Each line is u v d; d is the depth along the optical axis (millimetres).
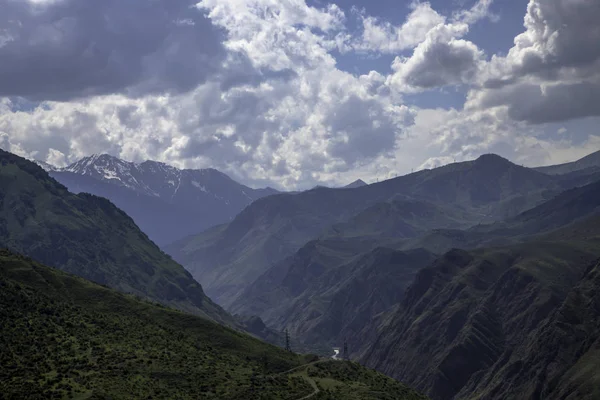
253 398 172625
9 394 153375
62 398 155000
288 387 188500
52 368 173000
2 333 186375
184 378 181750
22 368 169750
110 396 159500
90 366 177750
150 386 171250
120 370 177875
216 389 177375
